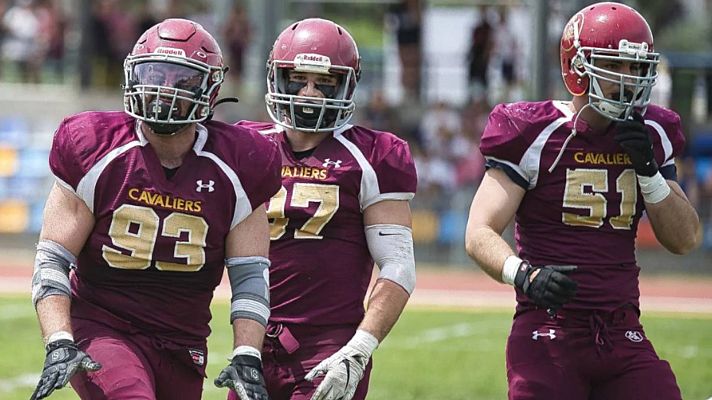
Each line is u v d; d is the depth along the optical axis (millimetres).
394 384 27953
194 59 13383
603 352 14898
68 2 74625
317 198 15422
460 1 67938
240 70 65562
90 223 13648
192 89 13414
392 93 65312
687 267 56094
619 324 15102
